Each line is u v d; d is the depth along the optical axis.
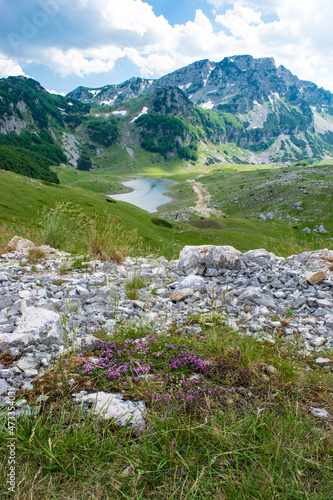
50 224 10.81
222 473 2.51
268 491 2.28
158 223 82.50
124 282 7.64
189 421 2.98
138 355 4.16
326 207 123.25
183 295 6.86
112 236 10.27
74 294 6.31
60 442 2.62
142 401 3.31
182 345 4.45
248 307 6.34
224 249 8.59
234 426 2.92
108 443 2.70
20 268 7.73
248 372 3.83
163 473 2.51
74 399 3.24
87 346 4.25
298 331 5.42
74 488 2.36
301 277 7.41
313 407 3.37
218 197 174.62
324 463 2.59
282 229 106.12
